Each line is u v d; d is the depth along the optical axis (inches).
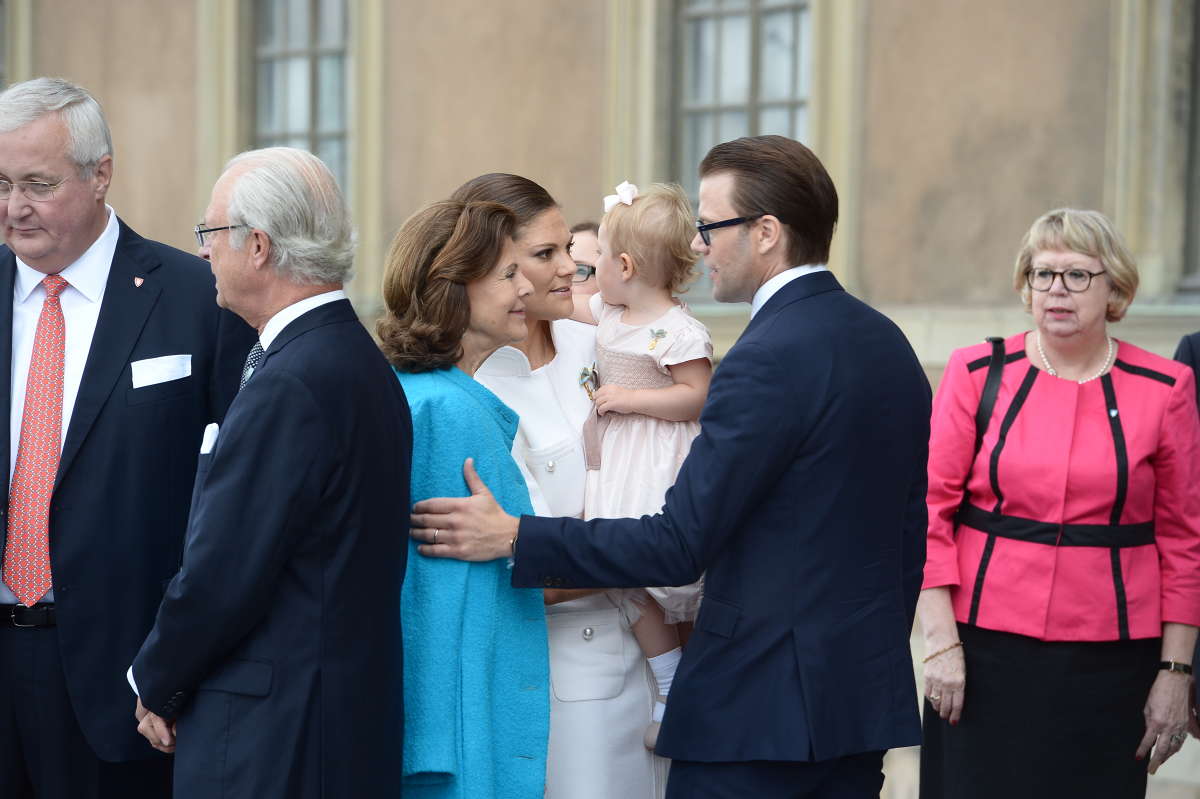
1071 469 336.2
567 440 294.4
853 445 259.0
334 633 242.4
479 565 266.1
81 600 299.1
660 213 302.2
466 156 838.5
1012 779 342.3
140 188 984.9
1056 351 346.3
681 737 263.6
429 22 850.1
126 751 301.6
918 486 282.2
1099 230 337.7
